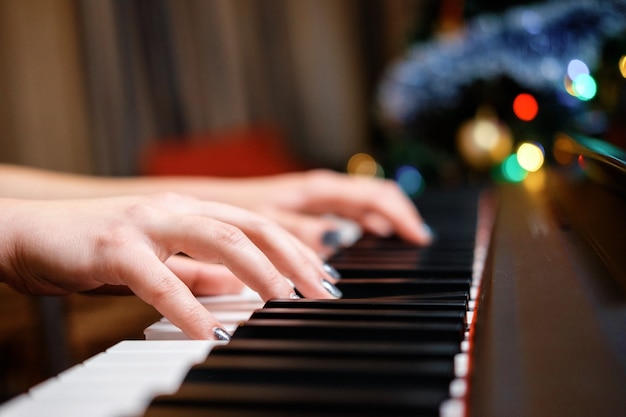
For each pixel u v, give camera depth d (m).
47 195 0.89
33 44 2.29
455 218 0.97
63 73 2.33
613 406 0.36
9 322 1.60
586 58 1.17
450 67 1.58
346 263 0.67
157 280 0.50
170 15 2.54
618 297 0.47
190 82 2.59
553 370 0.39
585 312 0.45
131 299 1.46
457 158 1.73
